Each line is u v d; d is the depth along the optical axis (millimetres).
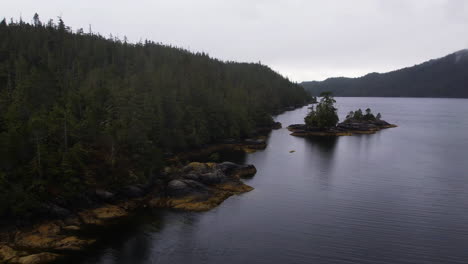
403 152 89500
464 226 41094
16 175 38750
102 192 44750
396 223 41844
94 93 66688
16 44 101688
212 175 54531
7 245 33250
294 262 32375
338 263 32406
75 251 33469
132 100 67938
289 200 49719
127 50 141375
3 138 38594
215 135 94000
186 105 89062
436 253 34531
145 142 55656
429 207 47531
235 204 47688
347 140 110062
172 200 47406
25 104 53938
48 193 40062
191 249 34625
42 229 36594
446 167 72062
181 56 168375
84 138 51531
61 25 132625
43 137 42531
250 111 127500
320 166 71875
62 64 100312
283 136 117312
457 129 144125
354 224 41438
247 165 65188
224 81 150625
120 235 37344
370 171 67875
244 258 32969
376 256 33812
